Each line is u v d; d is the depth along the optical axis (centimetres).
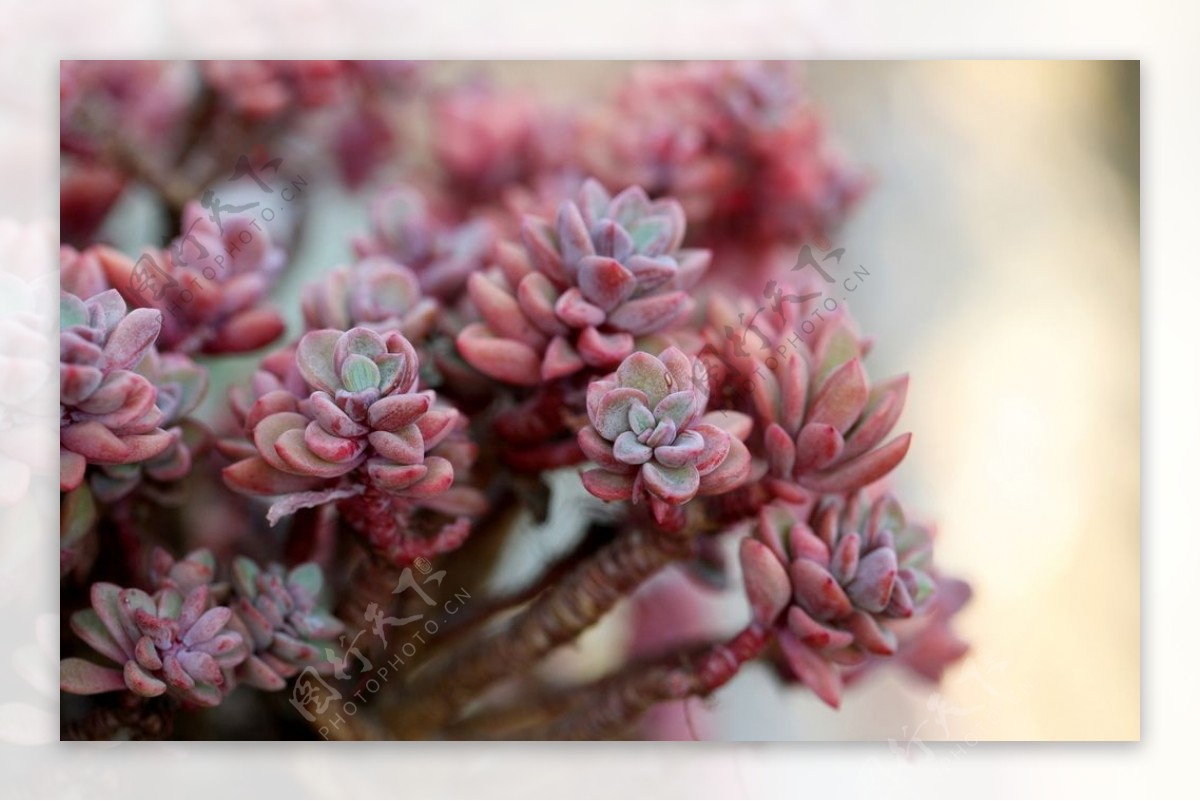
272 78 51
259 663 51
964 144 52
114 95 51
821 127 52
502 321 50
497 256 51
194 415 51
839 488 51
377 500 51
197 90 51
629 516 51
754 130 52
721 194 52
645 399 50
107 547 51
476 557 51
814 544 51
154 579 51
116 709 51
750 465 51
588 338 50
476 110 51
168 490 51
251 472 50
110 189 51
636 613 51
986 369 52
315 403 49
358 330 50
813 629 51
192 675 51
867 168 52
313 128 51
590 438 50
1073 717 52
